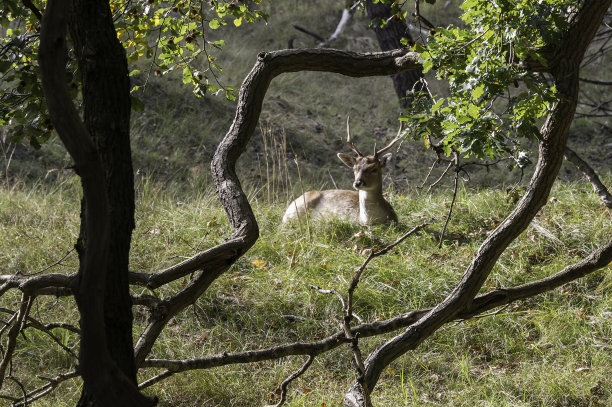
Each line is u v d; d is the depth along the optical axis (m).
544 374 9.69
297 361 10.41
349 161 15.30
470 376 9.93
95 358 2.92
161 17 7.56
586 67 31.56
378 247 13.70
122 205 3.75
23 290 4.25
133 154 22.58
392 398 9.28
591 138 27.78
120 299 3.70
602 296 11.44
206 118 25.80
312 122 27.67
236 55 30.20
